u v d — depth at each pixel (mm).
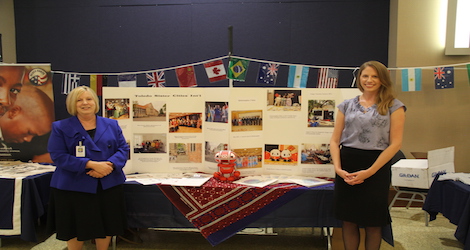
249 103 2666
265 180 2576
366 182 1991
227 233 2463
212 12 4141
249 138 2689
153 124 2781
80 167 2043
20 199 2512
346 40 4082
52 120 3125
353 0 4043
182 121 2777
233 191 2410
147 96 2764
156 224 2541
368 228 2086
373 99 2061
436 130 3869
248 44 4156
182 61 4215
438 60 3809
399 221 3428
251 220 2455
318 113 2662
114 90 2736
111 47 4242
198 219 2455
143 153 2803
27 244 2846
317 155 2688
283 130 2703
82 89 2156
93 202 2119
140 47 4230
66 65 4281
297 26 4105
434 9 3770
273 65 2762
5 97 3102
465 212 2422
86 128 2205
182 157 2805
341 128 2186
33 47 4270
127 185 2500
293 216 2451
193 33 4176
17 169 2816
